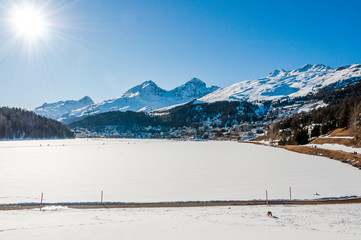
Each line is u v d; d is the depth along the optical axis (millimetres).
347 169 51156
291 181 40875
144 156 90062
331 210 23625
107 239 15500
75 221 19672
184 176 46812
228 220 19562
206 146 157000
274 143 140375
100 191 34750
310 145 97500
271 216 21000
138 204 28141
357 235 15883
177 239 15453
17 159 78438
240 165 62062
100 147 151000
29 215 22016
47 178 44781
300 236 15734
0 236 15891
